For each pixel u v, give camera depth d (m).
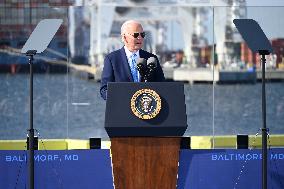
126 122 11.67
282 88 187.00
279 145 19.59
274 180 16.64
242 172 16.59
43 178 16.41
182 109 11.79
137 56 14.25
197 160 16.56
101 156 16.41
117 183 11.96
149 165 11.90
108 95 11.82
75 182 16.38
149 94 11.80
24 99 179.88
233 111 174.25
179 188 16.56
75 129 126.75
